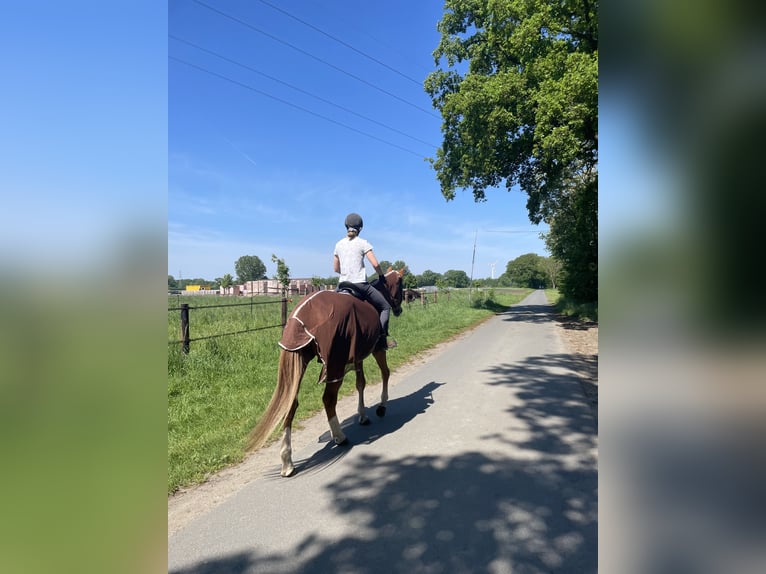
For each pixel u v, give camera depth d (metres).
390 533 2.88
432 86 21.80
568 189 23.95
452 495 3.33
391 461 4.02
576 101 12.37
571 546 2.66
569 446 4.21
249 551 2.75
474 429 4.77
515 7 15.52
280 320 12.88
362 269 5.21
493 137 16.69
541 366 8.14
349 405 6.03
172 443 4.50
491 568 2.48
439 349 10.87
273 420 3.71
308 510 3.22
